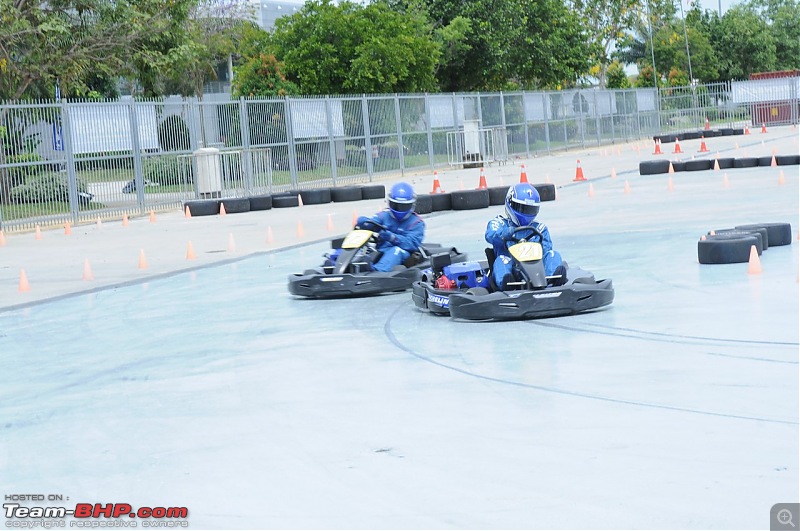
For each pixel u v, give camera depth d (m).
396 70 53.72
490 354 10.16
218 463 7.30
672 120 73.38
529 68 67.25
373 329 11.95
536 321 11.73
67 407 9.28
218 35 63.09
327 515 6.16
